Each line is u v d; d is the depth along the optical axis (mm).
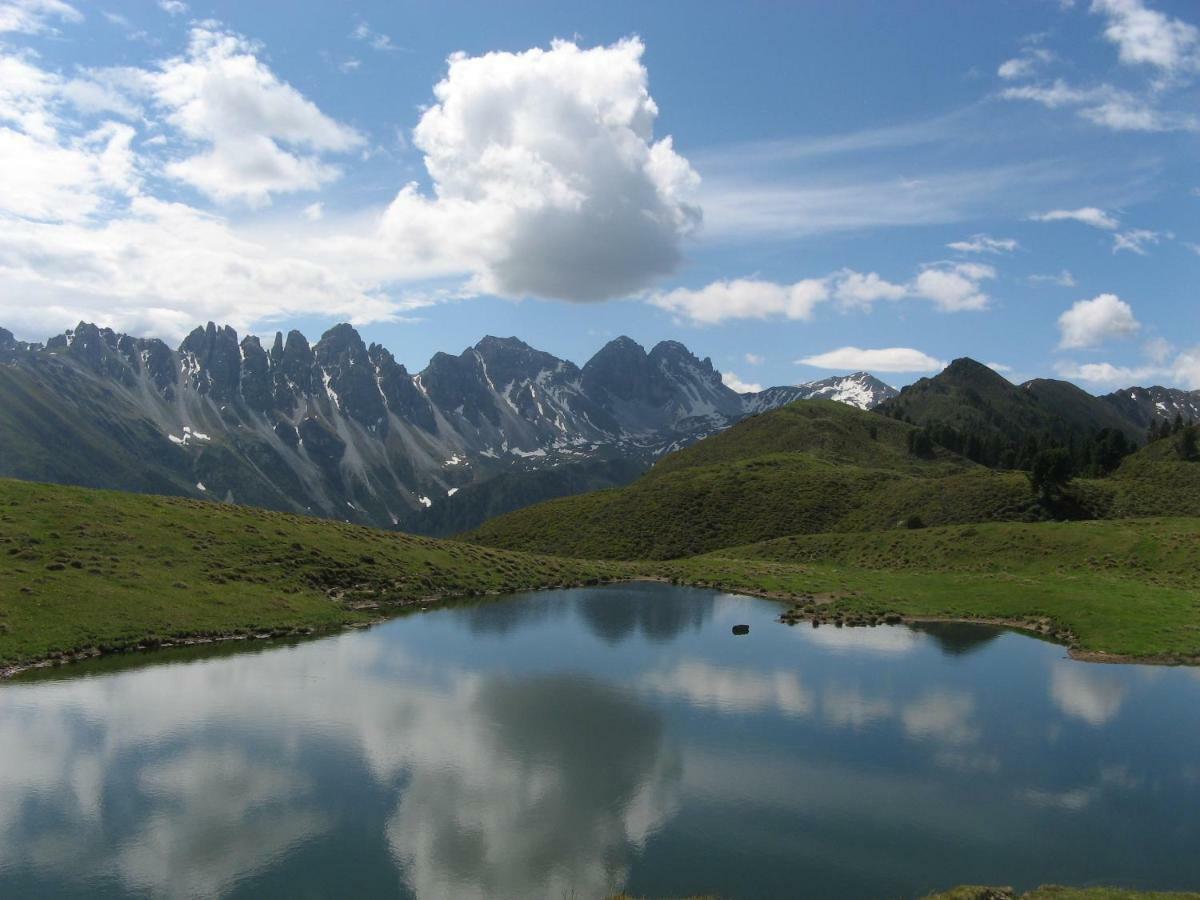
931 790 39594
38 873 30922
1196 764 43125
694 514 170375
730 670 62031
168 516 87438
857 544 129750
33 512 78062
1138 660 64875
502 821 35750
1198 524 108000
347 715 49219
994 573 102125
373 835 34281
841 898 29766
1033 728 48781
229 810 36344
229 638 65625
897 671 61938
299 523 101938
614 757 43344
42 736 43906
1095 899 28406
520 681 58031
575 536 170000
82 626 60406
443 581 96188
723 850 33375
